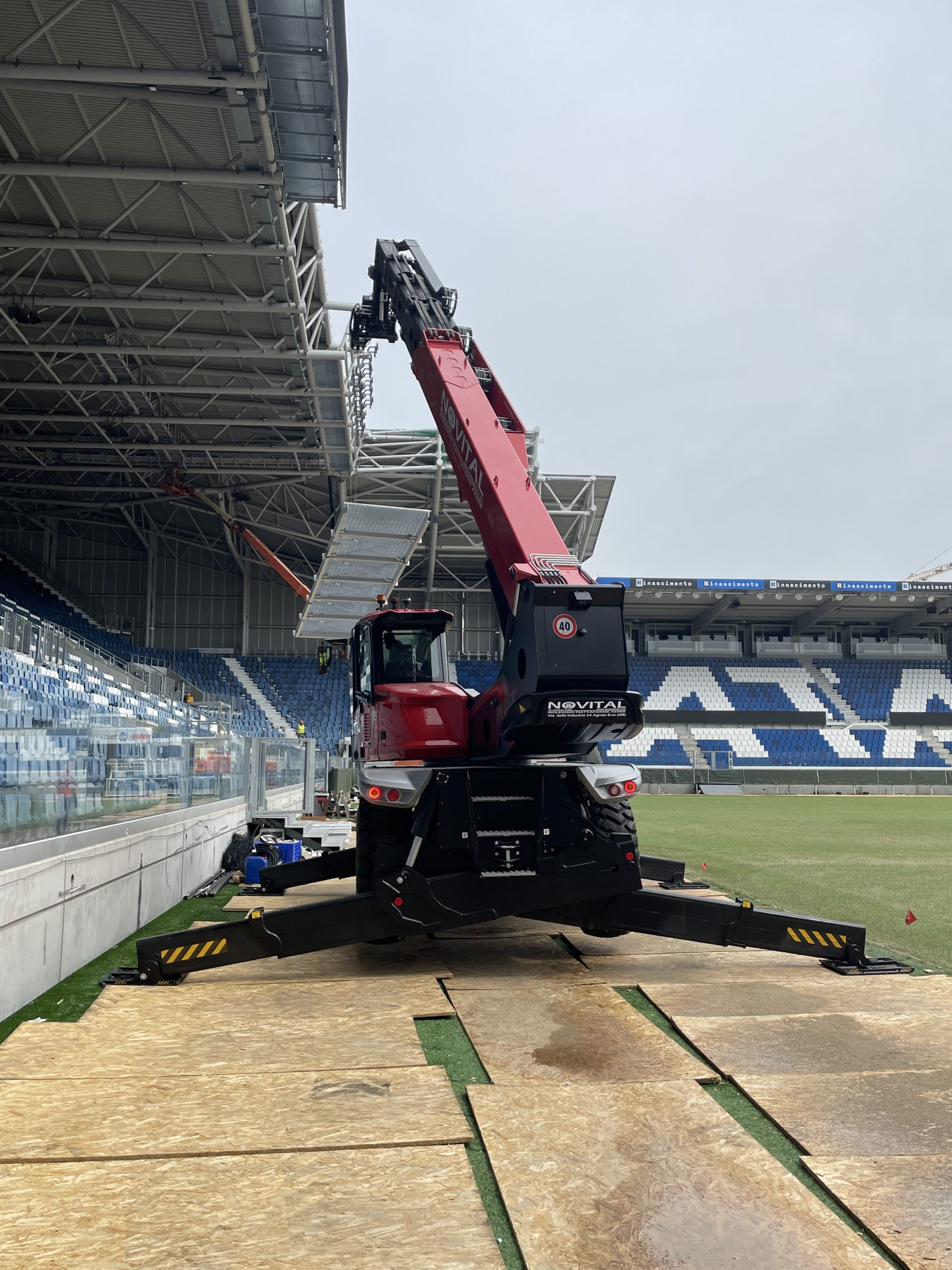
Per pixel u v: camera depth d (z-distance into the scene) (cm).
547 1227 244
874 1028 430
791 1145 304
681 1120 315
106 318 1944
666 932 561
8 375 2228
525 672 511
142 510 3634
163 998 487
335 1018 446
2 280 1761
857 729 4334
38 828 510
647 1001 493
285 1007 470
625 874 558
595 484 3055
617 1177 273
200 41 1217
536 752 551
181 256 1694
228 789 1163
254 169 1415
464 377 683
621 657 504
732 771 3616
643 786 3597
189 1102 331
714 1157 287
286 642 3994
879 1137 304
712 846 1359
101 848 595
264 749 1439
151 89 1255
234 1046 402
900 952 616
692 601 4309
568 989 509
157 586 3909
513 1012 461
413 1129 307
